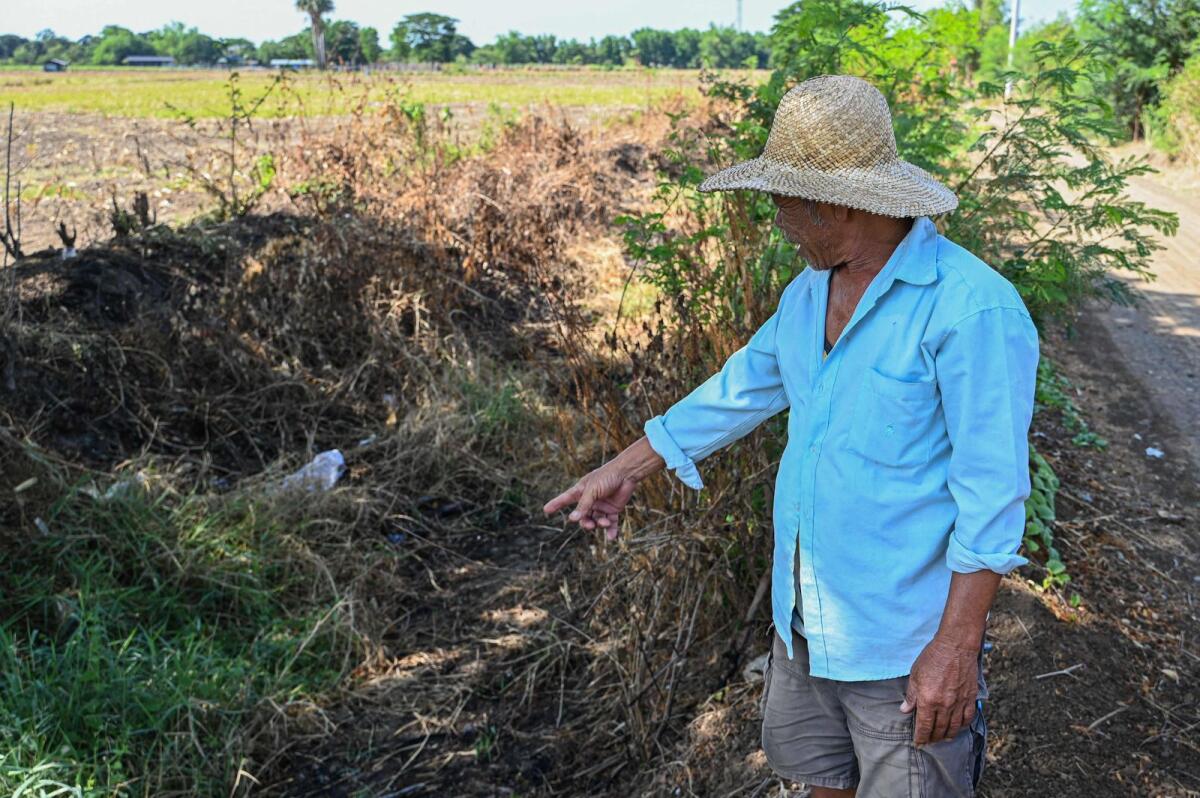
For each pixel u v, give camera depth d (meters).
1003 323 1.75
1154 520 4.73
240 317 5.76
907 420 1.84
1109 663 3.47
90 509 4.12
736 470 3.31
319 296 6.11
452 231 7.23
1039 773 2.92
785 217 1.95
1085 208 4.21
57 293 5.40
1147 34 17.30
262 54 87.31
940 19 10.88
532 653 3.76
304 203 7.88
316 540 4.50
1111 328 7.93
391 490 5.02
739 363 2.22
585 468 4.64
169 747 3.20
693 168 4.06
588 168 10.29
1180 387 6.63
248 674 3.62
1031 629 3.55
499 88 36.31
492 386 5.76
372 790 3.26
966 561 1.79
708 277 3.68
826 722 2.13
